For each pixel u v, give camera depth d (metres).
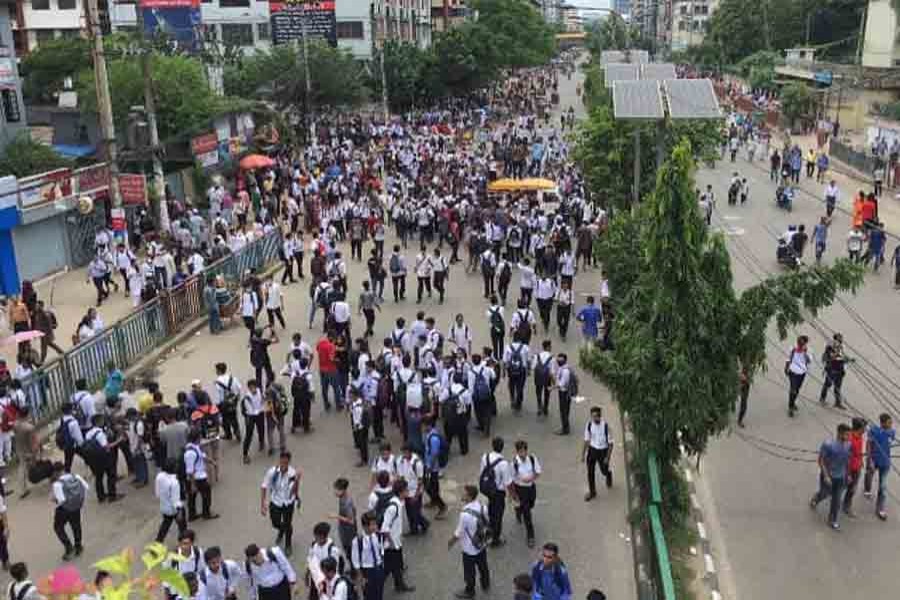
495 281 25.25
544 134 61.16
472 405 15.52
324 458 14.74
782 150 51.97
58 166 29.66
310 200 32.66
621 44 134.25
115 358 18.38
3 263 24.23
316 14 52.97
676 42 151.00
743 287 25.05
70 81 43.72
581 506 13.06
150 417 13.84
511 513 12.95
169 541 12.24
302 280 26.73
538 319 22.11
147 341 19.81
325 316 20.81
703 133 21.67
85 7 22.03
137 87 34.44
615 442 15.35
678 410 11.30
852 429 12.66
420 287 23.89
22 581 9.25
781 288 11.46
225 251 25.17
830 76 65.38
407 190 34.22
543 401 16.33
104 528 12.71
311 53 50.97
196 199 35.56
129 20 59.69
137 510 13.22
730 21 99.06
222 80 49.03
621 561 11.59
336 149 45.19
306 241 31.08
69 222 27.14
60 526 11.73
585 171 23.61
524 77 118.19
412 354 16.95
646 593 10.15
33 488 14.09
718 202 38.31
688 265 11.20
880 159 43.34
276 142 42.66
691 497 13.42
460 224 29.38
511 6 90.62
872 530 12.55
